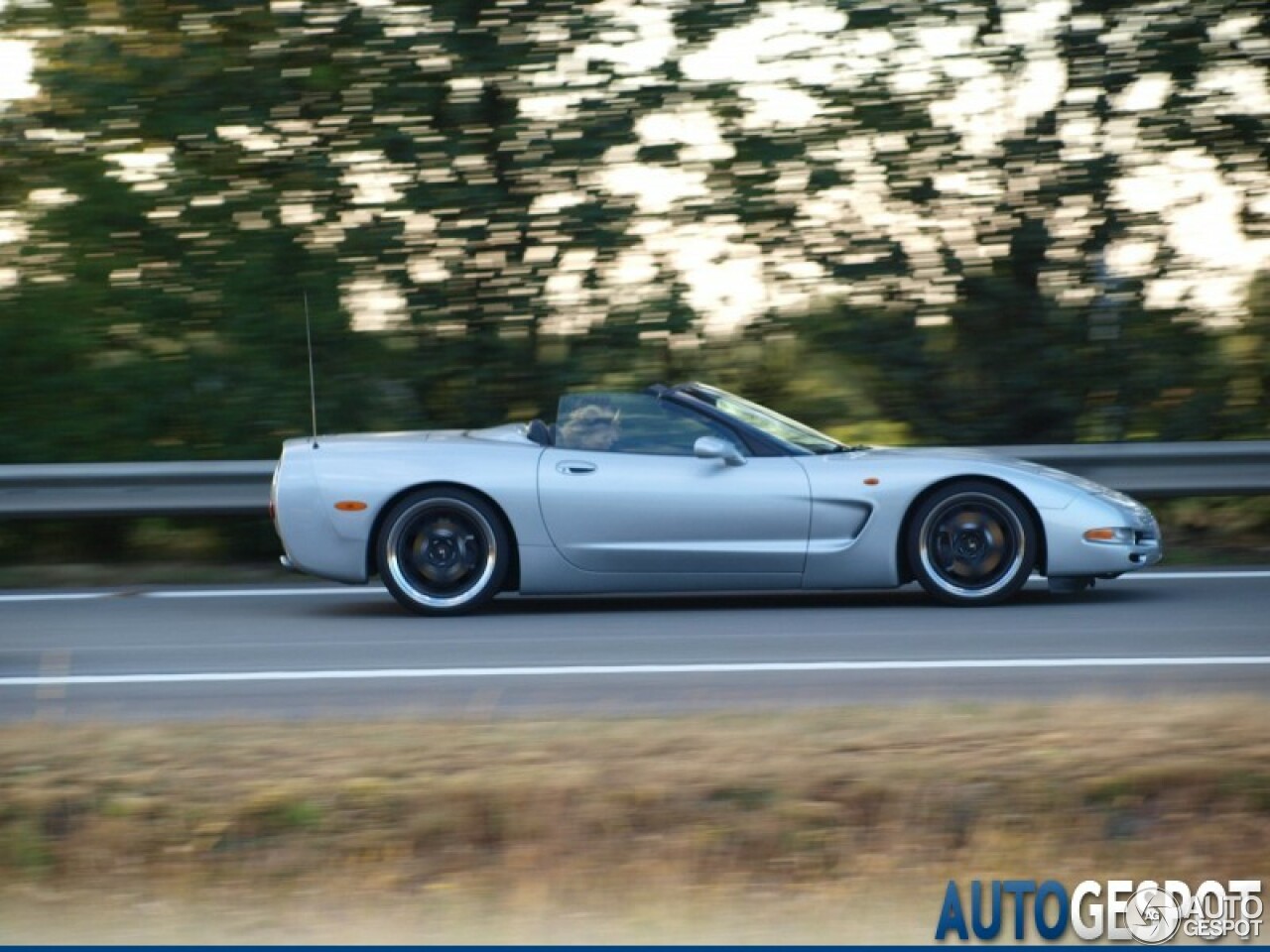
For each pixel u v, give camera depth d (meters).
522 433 24.17
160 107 30.20
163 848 11.80
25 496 28.75
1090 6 30.70
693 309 31.09
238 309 30.30
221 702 17.48
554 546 23.30
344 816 12.03
